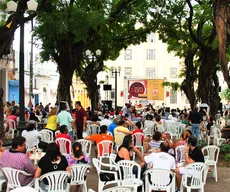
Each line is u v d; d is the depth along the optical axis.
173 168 8.05
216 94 22.62
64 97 20.08
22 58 13.84
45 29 16.97
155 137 10.98
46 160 7.11
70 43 19.67
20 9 13.52
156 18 24.02
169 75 60.22
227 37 12.59
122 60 60.88
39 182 7.12
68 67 20.08
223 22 11.73
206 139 18.36
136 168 8.48
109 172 8.44
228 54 24.14
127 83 45.00
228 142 16.59
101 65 28.75
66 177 7.12
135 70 60.66
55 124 14.87
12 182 7.25
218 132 17.48
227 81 11.96
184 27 25.30
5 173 7.27
